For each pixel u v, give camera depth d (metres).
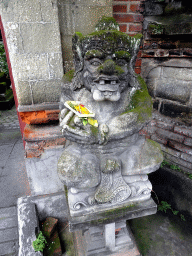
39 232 1.97
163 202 2.48
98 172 1.40
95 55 1.20
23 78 1.84
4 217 2.26
